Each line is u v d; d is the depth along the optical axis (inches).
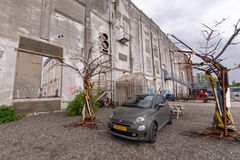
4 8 314.5
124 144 160.9
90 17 548.7
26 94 368.2
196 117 318.0
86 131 208.1
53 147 151.3
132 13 834.8
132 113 175.0
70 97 429.4
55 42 410.6
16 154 135.1
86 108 248.7
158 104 199.5
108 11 658.2
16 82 349.1
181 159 126.4
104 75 566.6
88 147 151.8
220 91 189.0
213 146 155.3
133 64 757.9
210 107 484.4
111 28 645.3
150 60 941.8
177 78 1275.8
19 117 300.4
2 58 301.6
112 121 177.8
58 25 426.9
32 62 386.0
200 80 1152.2
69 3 472.1
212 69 192.7
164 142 167.9
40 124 247.8
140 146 155.5
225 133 177.2
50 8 411.2
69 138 178.7
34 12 371.9
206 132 193.2
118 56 665.0
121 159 126.7
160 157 130.3
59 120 279.7
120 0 735.7
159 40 1113.4
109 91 560.7
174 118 310.8
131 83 531.5
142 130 155.7
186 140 174.2
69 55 446.3
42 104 361.1
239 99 777.6
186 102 716.0
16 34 329.4
